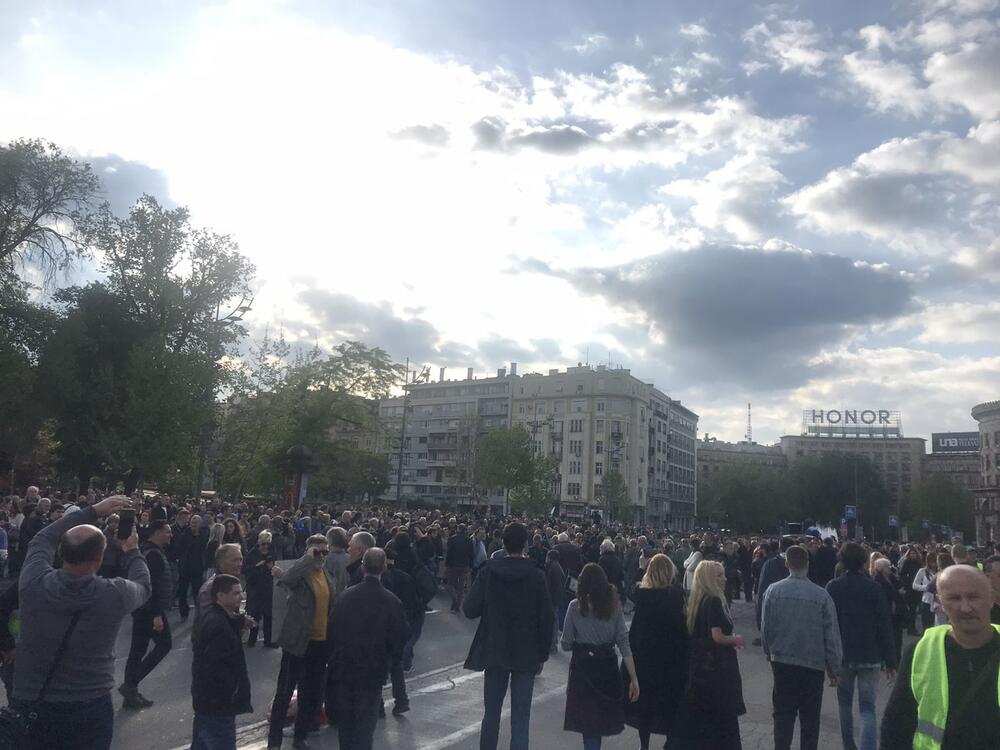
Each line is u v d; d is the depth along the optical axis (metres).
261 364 39.22
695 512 138.62
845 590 7.32
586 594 6.43
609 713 6.27
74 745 3.99
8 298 33.34
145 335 37.12
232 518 16.39
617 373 107.62
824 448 173.25
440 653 13.06
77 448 38.56
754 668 12.95
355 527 20.61
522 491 74.81
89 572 4.11
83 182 33.03
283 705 7.26
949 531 80.12
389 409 128.25
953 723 2.94
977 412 98.50
